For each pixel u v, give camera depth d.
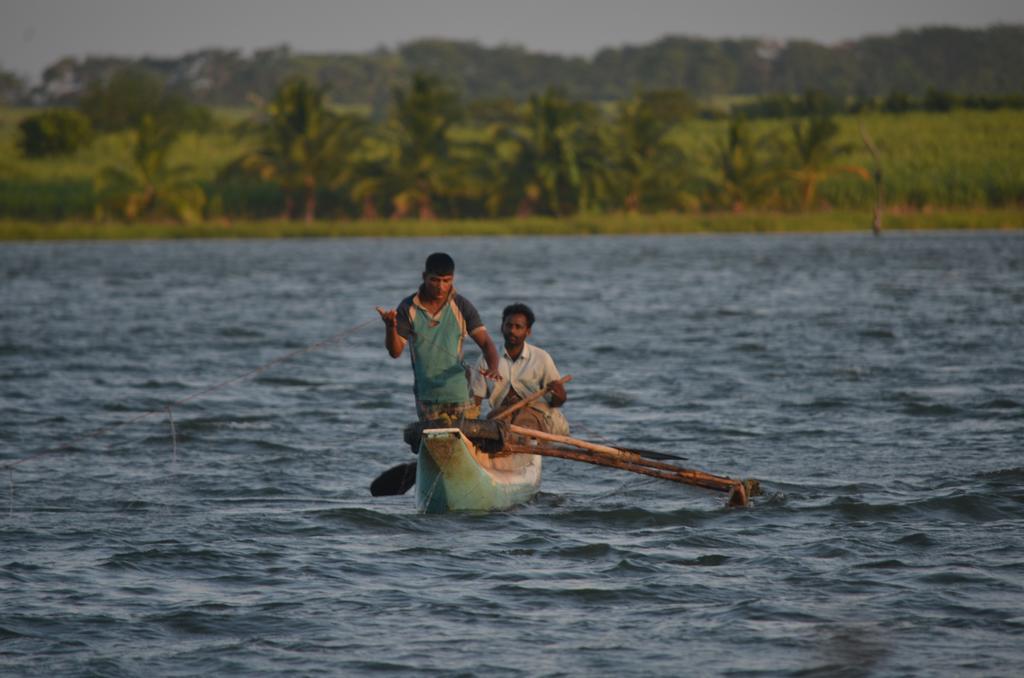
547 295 122.12
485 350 37.44
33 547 32.88
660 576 29.91
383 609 27.50
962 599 27.72
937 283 127.38
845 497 38.19
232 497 39.75
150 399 60.56
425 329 37.12
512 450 37.94
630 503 38.50
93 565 31.09
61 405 58.62
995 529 34.09
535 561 31.47
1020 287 120.62
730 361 72.19
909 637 25.33
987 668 23.62
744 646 24.98
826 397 58.34
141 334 90.62
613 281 139.75
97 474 43.31
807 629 25.89
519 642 25.38
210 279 150.12
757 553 31.92
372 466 45.12
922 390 59.59
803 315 98.19
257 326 96.50
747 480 38.41
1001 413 53.06
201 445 48.78
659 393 60.59
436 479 36.94
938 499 37.25
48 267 173.38
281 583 29.56
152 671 23.89
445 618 26.86
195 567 30.95
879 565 30.58
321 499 39.53
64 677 23.56
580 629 26.11
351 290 132.88
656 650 24.83
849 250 192.50
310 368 72.00
